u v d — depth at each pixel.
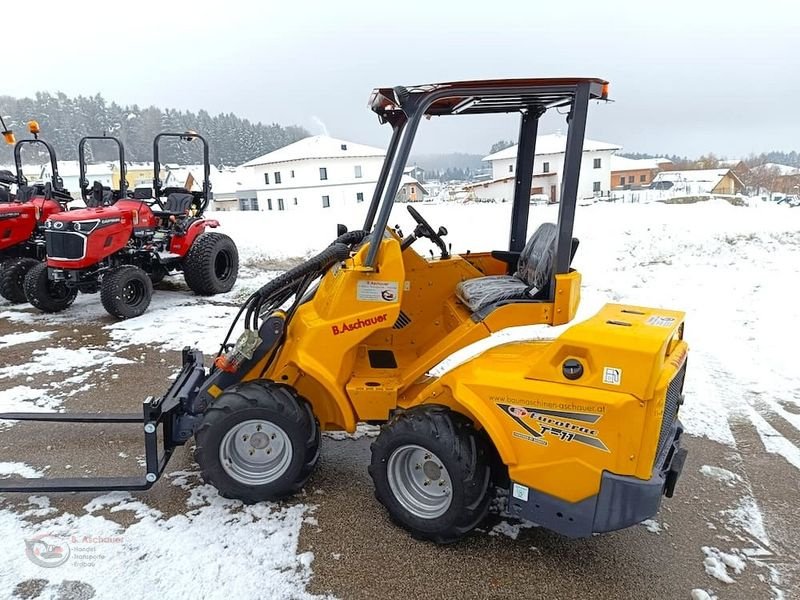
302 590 2.62
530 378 2.69
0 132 8.84
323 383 3.17
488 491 2.81
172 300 8.25
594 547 2.93
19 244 8.44
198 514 3.17
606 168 42.09
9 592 2.60
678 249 10.58
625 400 2.46
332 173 46.31
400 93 2.87
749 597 2.60
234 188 51.94
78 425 4.26
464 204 20.53
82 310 7.68
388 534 3.00
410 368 3.25
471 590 2.63
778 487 3.48
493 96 2.91
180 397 3.43
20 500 3.30
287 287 3.60
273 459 3.23
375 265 3.10
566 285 2.95
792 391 4.79
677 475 2.72
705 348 5.79
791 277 8.09
